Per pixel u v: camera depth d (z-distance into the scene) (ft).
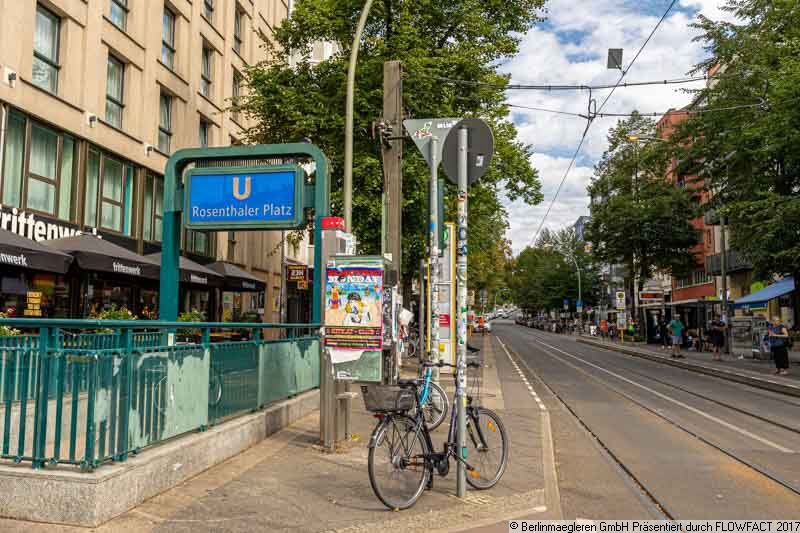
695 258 155.22
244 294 99.71
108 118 65.36
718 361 87.15
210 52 89.40
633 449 29.22
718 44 86.33
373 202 65.87
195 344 22.13
